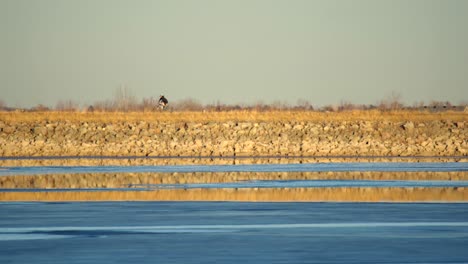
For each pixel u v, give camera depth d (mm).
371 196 141875
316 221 110188
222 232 101188
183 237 97625
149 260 84562
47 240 96000
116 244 93188
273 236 98188
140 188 156250
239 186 159750
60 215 117000
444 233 100062
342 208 123938
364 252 88250
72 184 164875
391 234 99375
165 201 133875
